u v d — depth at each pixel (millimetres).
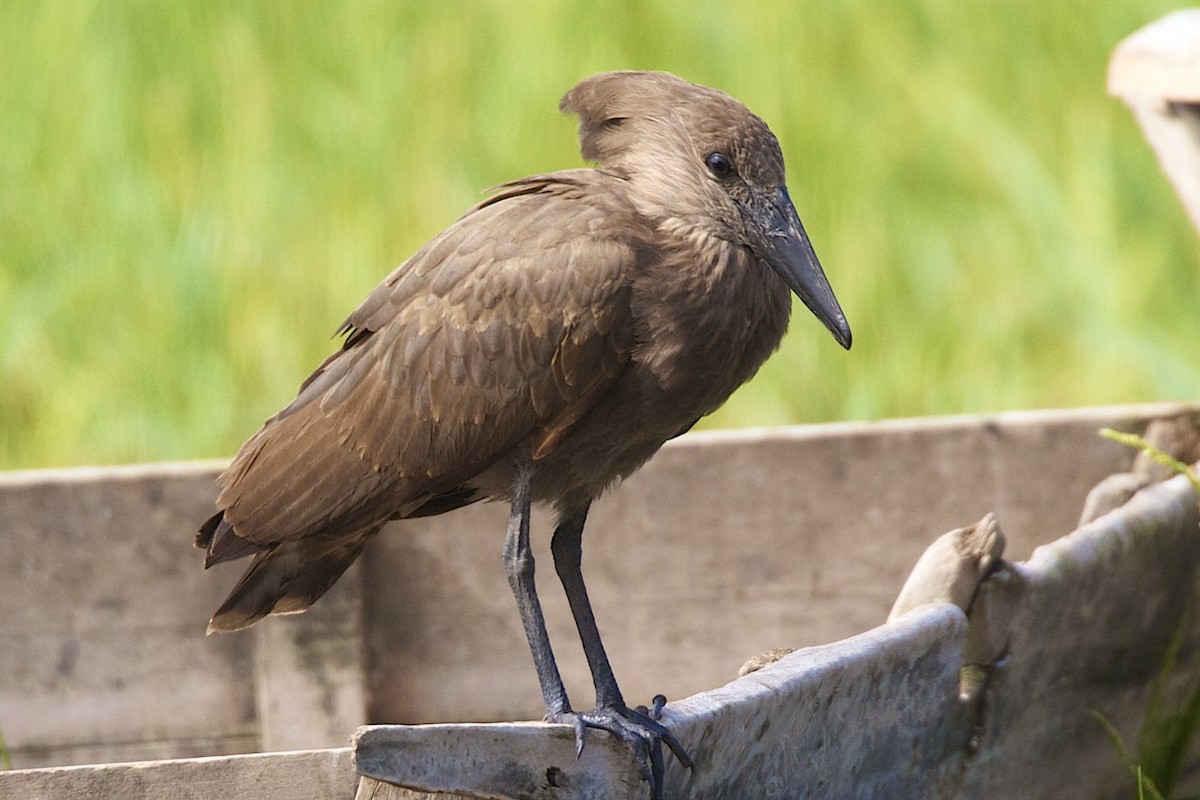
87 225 14188
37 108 14680
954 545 7828
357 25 15031
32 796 6105
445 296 7410
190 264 13672
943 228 14688
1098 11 15547
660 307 7305
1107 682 8703
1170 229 14344
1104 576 8391
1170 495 8906
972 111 15141
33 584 9562
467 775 5812
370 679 9867
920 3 15719
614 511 10078
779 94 14945
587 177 7590
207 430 13156
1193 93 9125
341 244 13992
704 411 7656
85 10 14914
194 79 14766
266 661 9617
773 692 6711
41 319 13703
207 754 9672
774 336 7723
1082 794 8734
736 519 10125
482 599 9938
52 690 9602
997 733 7949
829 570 10180
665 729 6336
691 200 7480
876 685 7168
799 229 7547
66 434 13211
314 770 6129
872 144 15078
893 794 7434
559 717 6973
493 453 7465
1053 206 14492
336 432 7562
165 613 9617
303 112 14719
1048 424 10250
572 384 7312
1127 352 13805
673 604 10125
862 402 13492
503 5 15250
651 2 15258
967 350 13945
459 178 14359
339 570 7949
